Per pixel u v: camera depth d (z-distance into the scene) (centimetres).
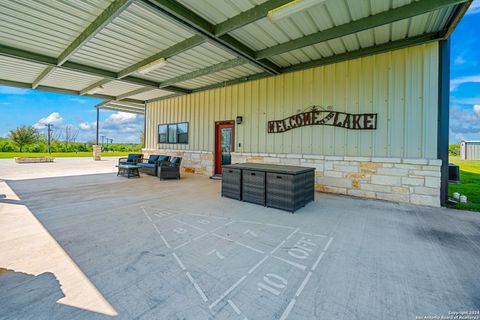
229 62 640
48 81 840
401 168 507
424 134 487
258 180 477
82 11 407
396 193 513
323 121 611
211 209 442
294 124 661
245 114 777
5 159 1591
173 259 247
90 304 177
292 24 445
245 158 771
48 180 765
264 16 386
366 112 551
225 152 855
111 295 187
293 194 423
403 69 506
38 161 1464
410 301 184
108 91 995
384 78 528
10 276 212
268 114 719
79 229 330
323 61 606
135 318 163
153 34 489
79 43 496
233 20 421
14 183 703
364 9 393
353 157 565
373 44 527
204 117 911
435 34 468
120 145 2870
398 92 512
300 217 397
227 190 539
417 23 432
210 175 891
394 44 508
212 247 277
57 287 196
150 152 1184
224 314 168
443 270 229
